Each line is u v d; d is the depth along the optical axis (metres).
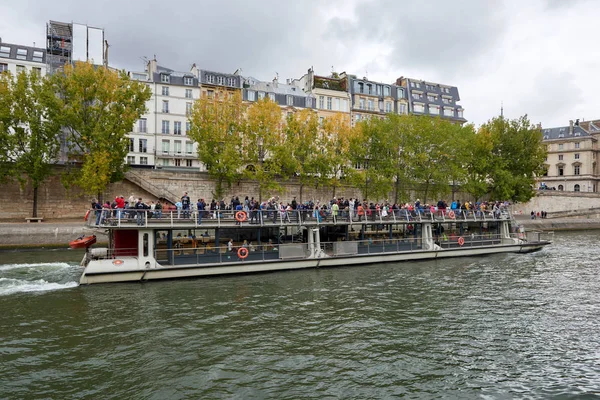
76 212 34.72
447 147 44.69
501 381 9.97
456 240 27.38
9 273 19.78
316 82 57.84
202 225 19.42
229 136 37.78
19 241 28.08
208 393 9.16
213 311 14.59
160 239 19.75
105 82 33.88
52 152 33.28
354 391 9.37
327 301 16.03
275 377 9.93
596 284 19.47
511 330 13.26
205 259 19.78
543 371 10.50
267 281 19.12
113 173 34.06
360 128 43.22
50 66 46.97
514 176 50.50
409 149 43.62
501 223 29.80
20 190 32.97
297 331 12.86
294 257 21.77
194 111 38.06
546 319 14.34
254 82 58.44
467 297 16.98
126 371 10.12
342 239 23.83
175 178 37.53
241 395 9.10
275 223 21.11
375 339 12.33
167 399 8.93
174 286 17.91
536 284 19.39
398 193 45.97
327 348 11.62
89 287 17.48
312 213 22.39
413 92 66.25
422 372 10.34
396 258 24.66
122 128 33.66
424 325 13.57
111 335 12.30
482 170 49.25
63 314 14.05
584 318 14.48
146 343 11.76
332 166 41.03
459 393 9.39
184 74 50.16
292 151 39.19
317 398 9.05
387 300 16.36
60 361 10.61
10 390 9.20
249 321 13.67
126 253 18.86
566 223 51.94
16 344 11.58
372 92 62.06
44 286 17.50
